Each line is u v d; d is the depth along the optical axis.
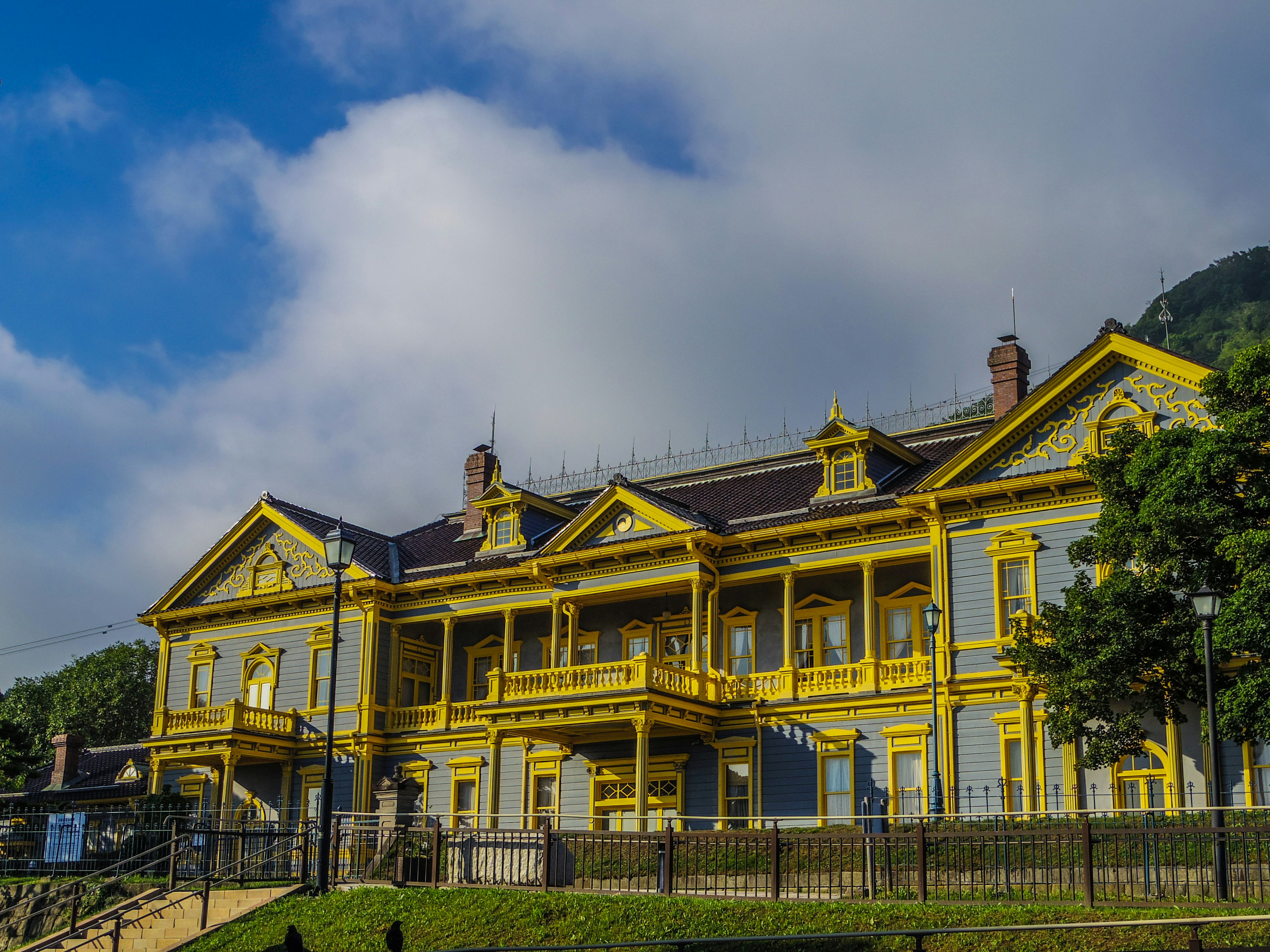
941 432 47.62
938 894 24.72
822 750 41.88
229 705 50.09
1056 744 32.72
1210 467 30.55
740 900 25.28
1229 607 28.98
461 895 27.56
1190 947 16.09
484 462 55.81
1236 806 34.12
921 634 42.53
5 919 35.38
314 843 32.03
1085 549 33.75
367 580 50.75
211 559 54.91
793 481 47.84
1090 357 38.38
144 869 32.41
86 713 84.44
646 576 45.19
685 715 42.62
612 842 28.47
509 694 44.31
